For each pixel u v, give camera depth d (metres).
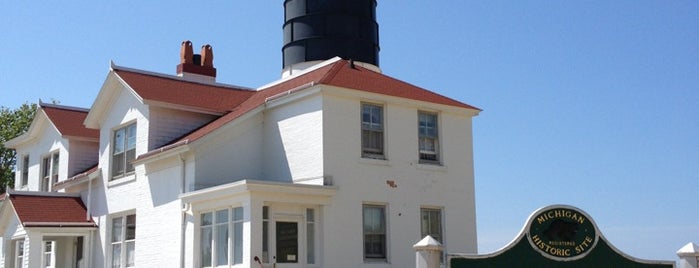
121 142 26.73
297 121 22.73
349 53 32.03
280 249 20.53
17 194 27.16
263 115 24.08
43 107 32.59
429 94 24.67
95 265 26.62
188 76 29.36
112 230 26.30
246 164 23.41
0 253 29.48
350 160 22.12
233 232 20.44
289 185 20.45
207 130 23.41
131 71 27.19
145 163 24.50
